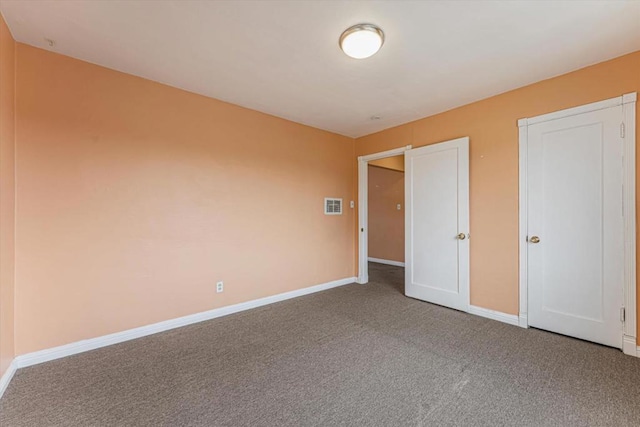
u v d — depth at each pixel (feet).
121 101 8.46
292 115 12.14
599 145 7.97
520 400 5.75
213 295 10.37
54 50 7.39
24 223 7.04
